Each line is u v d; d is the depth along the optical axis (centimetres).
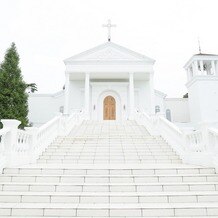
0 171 566
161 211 422
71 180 544
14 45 1914
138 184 513
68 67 2173
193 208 426
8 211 422
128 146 933
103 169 589
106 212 420
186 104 2766
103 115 2270
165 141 1009
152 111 2081
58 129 1104
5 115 1681
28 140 741
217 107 2088
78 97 2361
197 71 2234
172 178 552
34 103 2566
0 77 1766
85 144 952
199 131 683
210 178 555
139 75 2291
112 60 2192
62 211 421
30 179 544
